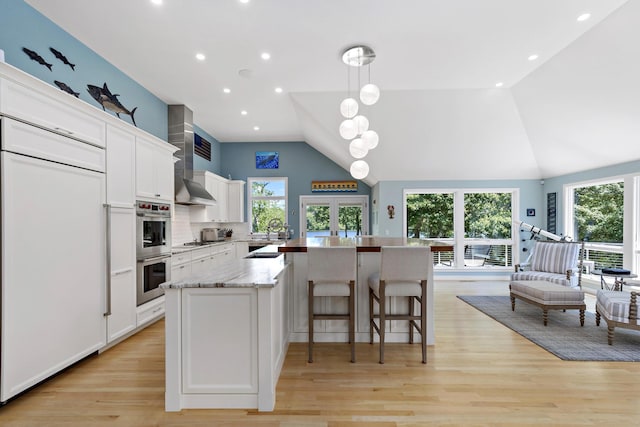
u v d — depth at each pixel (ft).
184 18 8.95
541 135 16.05
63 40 9.45
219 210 20.39
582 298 10.94
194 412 6.12
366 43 10.36
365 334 9.69
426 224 20.66
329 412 6.08
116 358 8.59
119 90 12.05
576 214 17.46
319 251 8.13
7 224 6.09
